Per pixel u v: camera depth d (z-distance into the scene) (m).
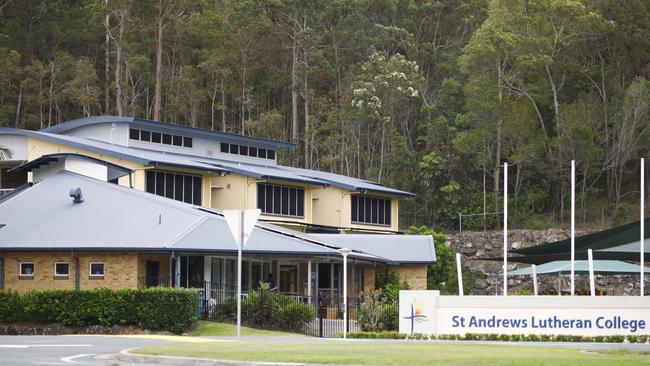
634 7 84.25
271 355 21.94
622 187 88.31
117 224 44.38
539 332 31.97
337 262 49.91
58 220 45.22
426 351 23.17
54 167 53.06
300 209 65.50
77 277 42.91
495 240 74.75
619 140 79.69
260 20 97.81
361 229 70.12
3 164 60.50
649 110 79.00
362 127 93.56
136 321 38.53
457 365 19.70
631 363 19.91
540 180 89.00
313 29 97.69
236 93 98.88
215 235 44.19
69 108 99.00
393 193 72.38
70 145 57.84
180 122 102.38
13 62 90.75
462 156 88.31
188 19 97.69
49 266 43.38
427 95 99.12
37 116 94.31
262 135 95.56
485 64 82.81
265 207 62.34
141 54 99.69
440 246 66.94
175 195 57.41
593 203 85.31
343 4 96.19
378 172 89.56
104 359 23.33
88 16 100.25
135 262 42.34
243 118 97.00
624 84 85.88
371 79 89.25
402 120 97.12
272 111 96.25
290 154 97.56
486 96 83.75
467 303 32.50
